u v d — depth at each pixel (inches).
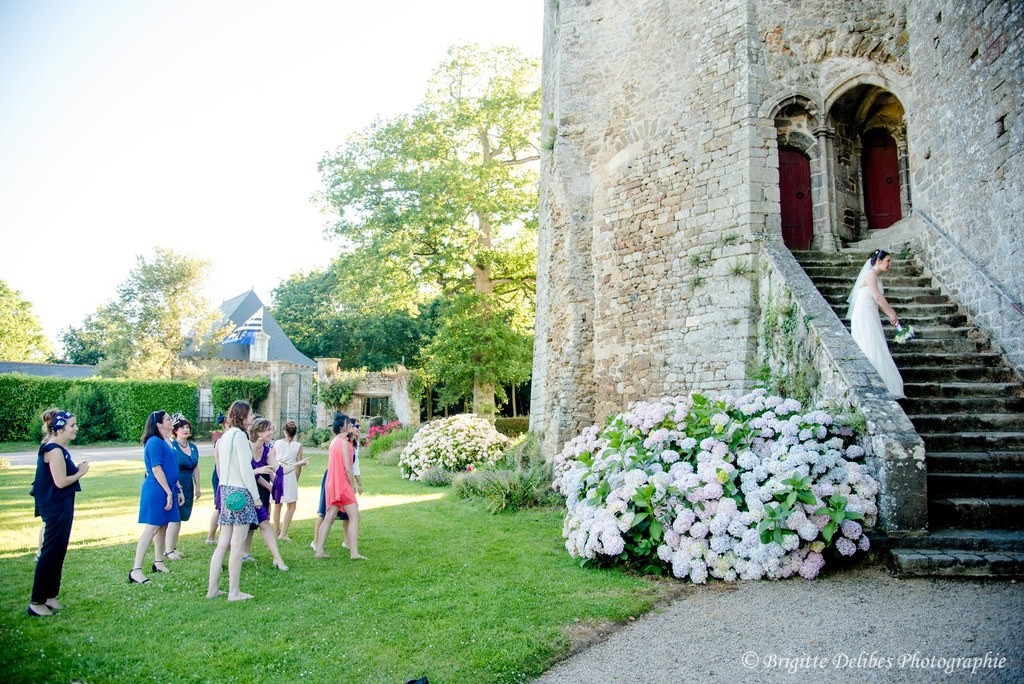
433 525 307.6
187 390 1072.2
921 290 329.1
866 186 424.8
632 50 438.0
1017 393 263.1
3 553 257.8
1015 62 268.1
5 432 978.1
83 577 221.8
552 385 487.2
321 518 253.0
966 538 196.5
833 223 385.7
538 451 485.4
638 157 422.0
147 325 1206.9
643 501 211.3
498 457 529.0
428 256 902.4
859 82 377.7
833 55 382.3
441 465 514.6
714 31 386.6
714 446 217.8
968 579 183.5
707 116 382.6
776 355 314.7
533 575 211.5
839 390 243.0
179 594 201.2
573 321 450.9
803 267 352.2
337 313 1530.5
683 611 173.8
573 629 162.2
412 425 975.0
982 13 290.5
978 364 281.4
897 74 369.7
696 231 378.9
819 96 382.6
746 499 202.5
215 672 142.8
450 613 176.2
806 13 383.2
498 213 855.1
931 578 185.3
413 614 176.1
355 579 213.6
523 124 856.3
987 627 149.1
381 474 580.1
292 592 200.7
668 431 233.5
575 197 462.9
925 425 247.8
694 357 369.1
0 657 152.1
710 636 155.2
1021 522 208.5
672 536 205.3
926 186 344.8
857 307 265.4
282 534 284.8
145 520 219.9
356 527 246.1
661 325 392.5
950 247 315.9
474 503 379.6
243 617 178.5
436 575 215.9
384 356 1488.7
